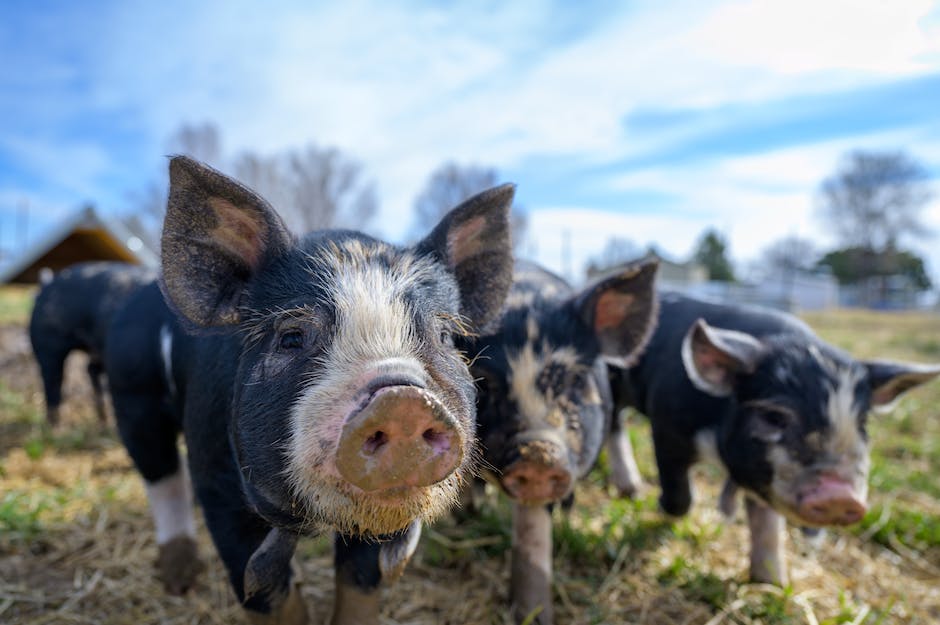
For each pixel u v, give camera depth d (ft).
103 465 2.39
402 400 0.75
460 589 1.63
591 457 1.55
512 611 1.51
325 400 0.84
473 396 1.04
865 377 1.59
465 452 0.90
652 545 1.90
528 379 1.44
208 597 1.57
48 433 2.68
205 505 1.20
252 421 0.94
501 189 1.19
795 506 1.51
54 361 2.79
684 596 1.66
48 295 2.76
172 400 1.53
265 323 0.98
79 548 1.75
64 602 1.52
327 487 0.84
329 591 1.59
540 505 1.45
